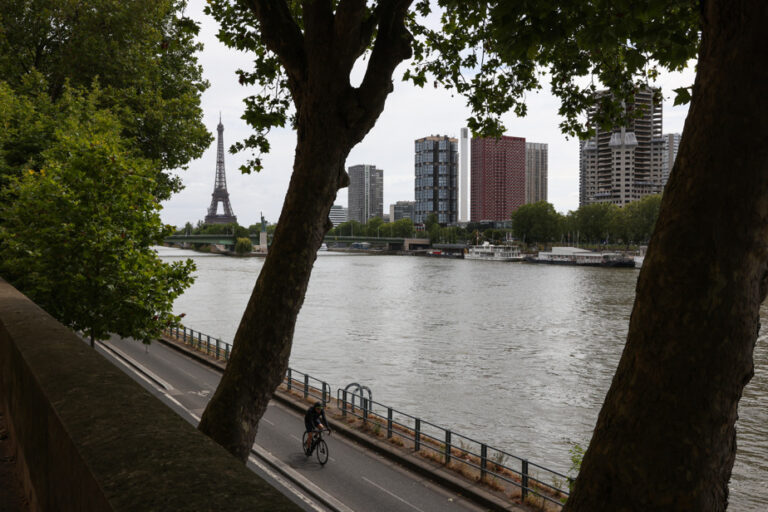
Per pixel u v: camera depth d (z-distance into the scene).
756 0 2.29
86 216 15.64
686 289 2.40
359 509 14.25
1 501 3.48
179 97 30.00
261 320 5.85
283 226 5.95
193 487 1.70
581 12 5.50
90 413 2.39
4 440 4.40
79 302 15.45
